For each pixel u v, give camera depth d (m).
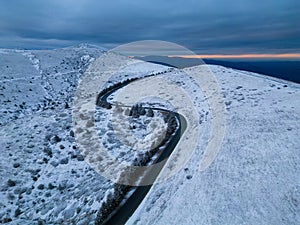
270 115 22.98
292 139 17.33
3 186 19.94
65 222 15.80
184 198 14.17
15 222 16.44
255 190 13.05
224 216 11.80
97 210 15.73
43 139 27.41
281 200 11.85
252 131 20.34
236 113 26.16
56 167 22.84
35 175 21.73
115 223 14.27
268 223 10.71
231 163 16.42
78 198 18.20
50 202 18.52
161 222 12.72
